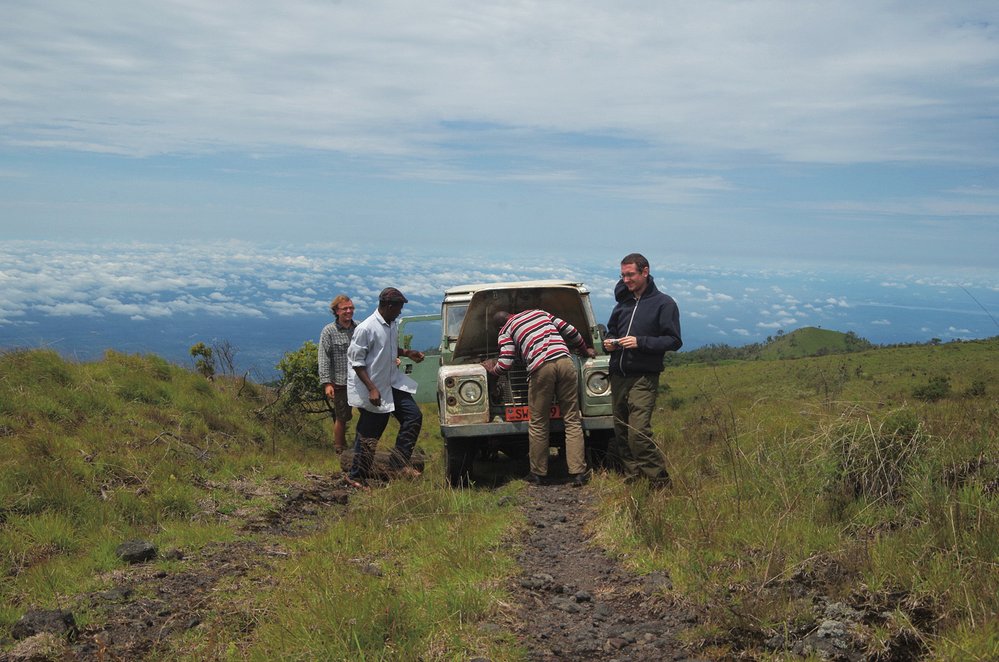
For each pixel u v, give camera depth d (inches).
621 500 233.0
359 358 322.7
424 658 137.1
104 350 446.0
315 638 141.3
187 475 305.6
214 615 163.6
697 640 142.2
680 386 1327.5
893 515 191.9
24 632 153.2
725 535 190.1
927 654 126.3
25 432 299.3
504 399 339.3
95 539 222.4
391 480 322.0
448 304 377.4
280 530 260.8
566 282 369.1
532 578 184.5
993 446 209.9
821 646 131.7
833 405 305.7
